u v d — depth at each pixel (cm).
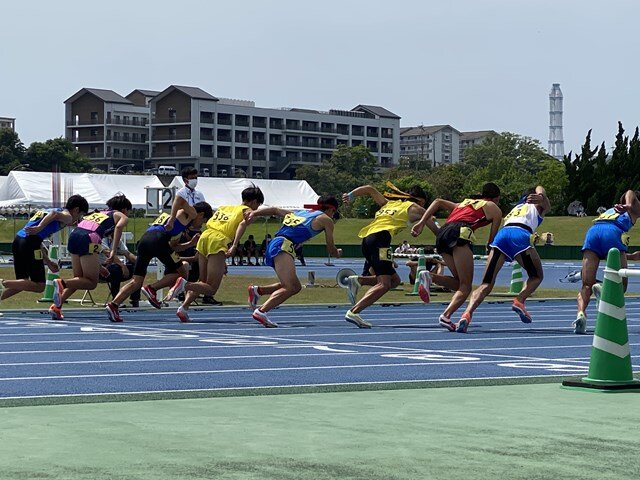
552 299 2520
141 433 720
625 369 938
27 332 1578
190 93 16512
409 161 17975
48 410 820
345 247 7506
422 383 978
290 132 17450
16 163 14438
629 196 1608
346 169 15688
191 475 590
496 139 18400
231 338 1499
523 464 622
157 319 1875
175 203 1800
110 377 1052
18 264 1838
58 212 1825
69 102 17800
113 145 17525
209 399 883
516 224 1644
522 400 878
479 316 2036
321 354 1281
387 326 1756
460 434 720
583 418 787
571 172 9200
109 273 1931
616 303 937
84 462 624
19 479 580
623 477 590
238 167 16988
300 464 620
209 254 1777
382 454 651
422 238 7988
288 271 1681
